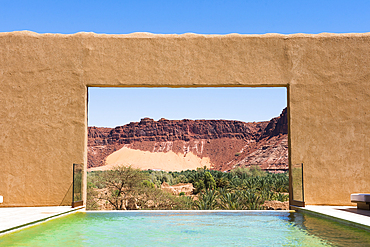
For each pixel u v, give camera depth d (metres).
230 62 8.34
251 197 22.86
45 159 8.07
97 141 180.38
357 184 8.09
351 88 8.32
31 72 8.27
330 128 8.22
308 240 4.23
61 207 7.72
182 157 161.62
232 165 146.12
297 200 7.93
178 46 8.36
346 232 4.76
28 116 8.16
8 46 8.34
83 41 8.32
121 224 5.66
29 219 5.59
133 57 8.30
